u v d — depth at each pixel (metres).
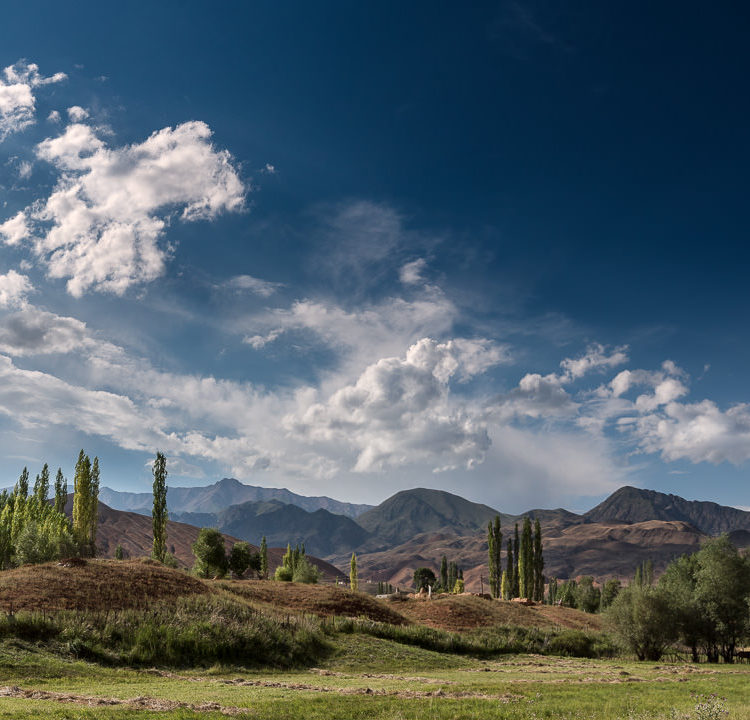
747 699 31.12
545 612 98.06
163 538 94.06
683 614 71.50
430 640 60.88
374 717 23.91
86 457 102.75
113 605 47.91
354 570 140.50
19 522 94.75
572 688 35.94
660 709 26.09
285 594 70.06
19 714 21.30
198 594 55.16
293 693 31.33
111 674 35.38
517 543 140.75
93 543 101.75
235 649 43.84
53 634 39.44
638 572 176.00
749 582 71.19
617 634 72.00
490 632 73.25
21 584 48.81
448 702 28.22
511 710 25.69
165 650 40.75
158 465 96.50
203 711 23.58
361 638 56.09
